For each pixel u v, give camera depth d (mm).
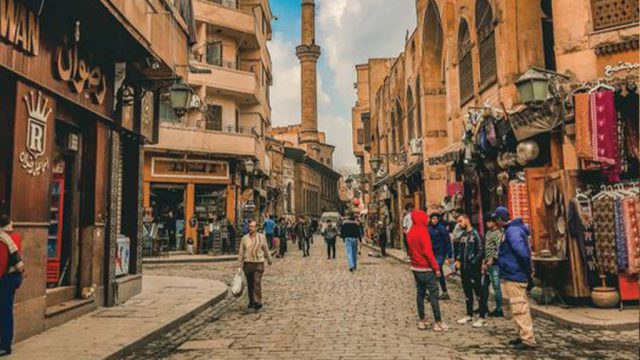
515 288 7125
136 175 12617
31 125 7953
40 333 8008
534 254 10617
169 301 11180
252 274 10922
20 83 7664
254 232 11078
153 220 28422
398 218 30562
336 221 62062
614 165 9680
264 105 37062
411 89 27812
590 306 9703
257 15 35094
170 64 11797
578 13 10812
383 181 32969
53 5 8297
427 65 22969
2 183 7434
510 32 13922
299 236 31828
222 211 30141
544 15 13977
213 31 31656
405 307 10695
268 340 7816
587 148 9547
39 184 8156
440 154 17797
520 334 7066
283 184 58812
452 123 19078
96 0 8070
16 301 7473
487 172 15594
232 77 31078
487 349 6984
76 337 7707
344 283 14969
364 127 46500
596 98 9531
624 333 7914
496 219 8695
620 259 9305
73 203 9992
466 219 9211
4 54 7191
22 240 7668
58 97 8820
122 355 7039
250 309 10844
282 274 17812
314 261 23547
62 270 9805
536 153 11336
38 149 8141
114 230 10898
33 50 7844
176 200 29500
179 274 18266
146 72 12016
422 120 23172
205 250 28750
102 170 10547
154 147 27328
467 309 9102
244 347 7387
